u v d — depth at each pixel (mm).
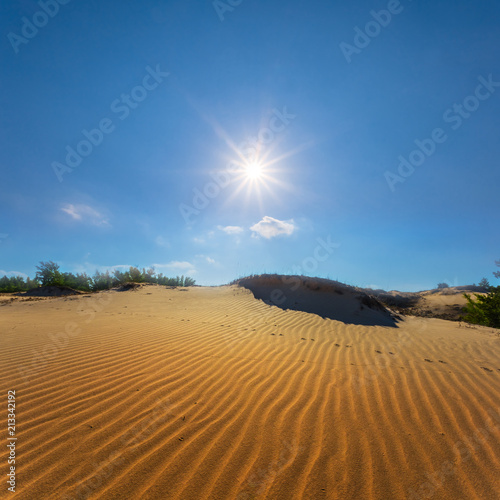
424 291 24281
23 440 2658
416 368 4797
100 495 2113
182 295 12523
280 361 4844
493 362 5344
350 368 4672
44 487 2162
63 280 16703
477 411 3438
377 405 3494
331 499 2154
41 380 3852
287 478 2332
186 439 2758
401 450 2699
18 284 17938
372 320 9172
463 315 14469
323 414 3256
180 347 5371
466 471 2461
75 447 2596
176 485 2236
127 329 6629
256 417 3162
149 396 3520
